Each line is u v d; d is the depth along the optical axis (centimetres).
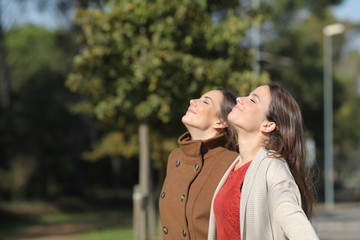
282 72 3597
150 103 885
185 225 304
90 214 2803
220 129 325
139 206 910
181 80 891
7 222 2344
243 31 954
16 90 3228
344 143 5769
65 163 3256
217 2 966
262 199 240
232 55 960
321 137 4181
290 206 225
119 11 890
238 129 271
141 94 926
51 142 3158
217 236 270
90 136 3553
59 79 3294
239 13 1059
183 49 911
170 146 1312
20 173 2914
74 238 1580
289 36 3503
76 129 3297
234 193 259
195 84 895
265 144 268
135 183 4400
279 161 248
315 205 293
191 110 327
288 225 220
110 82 958
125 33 888
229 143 316
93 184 4069
